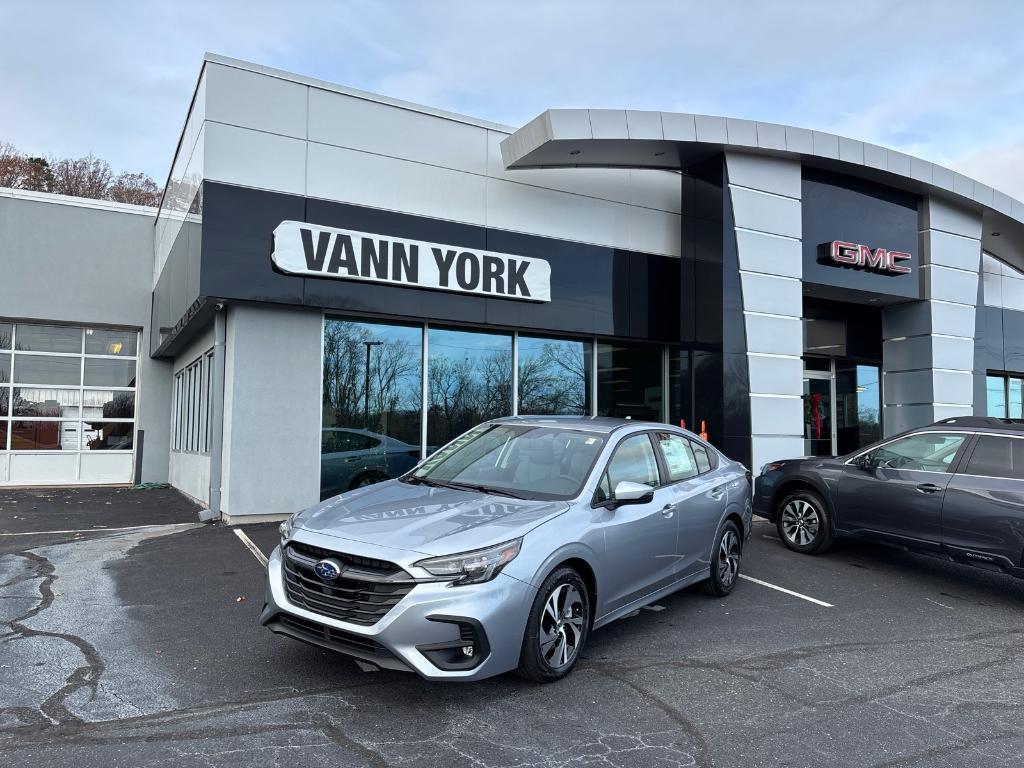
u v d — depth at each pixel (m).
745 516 6.67
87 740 3.36
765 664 4.69
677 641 5.09
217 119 8.96
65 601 5.71
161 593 5.95
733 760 3.37
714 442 11.99
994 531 6.35
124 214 15.51
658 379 13.26
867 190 13.78
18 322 14.84
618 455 5.16
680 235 13.05
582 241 11.94
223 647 4.68
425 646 3.60
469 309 10.68
